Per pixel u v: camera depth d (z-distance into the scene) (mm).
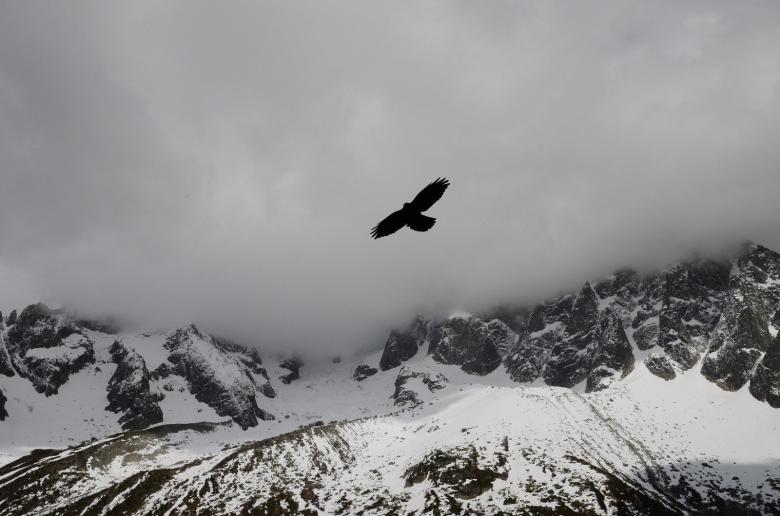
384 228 19969
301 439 147250
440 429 158875
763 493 120750
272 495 115750
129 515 110938
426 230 19719
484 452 127562
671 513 106750
